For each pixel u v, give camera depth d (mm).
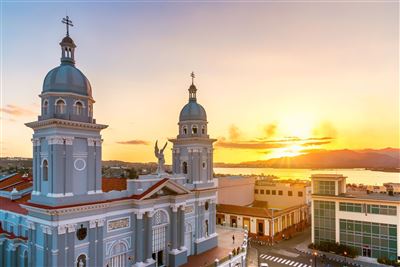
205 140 49375
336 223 56500
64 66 32344
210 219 50969
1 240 36438
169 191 42406
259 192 89688
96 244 32656
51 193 29656
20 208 38531
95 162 33312
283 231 71938
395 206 50594
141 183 38156
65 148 30297
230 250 49219
